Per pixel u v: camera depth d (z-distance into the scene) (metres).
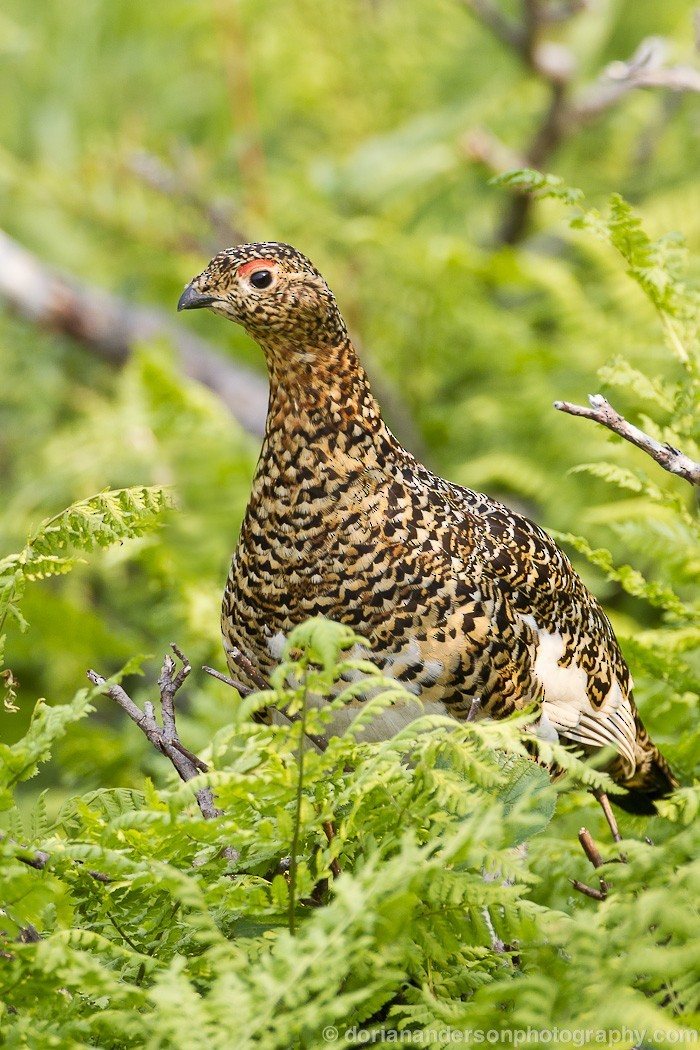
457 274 13.33
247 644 6.58
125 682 11.16
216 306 6.52
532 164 15.13
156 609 10.45
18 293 14.95
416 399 14.01
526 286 13.80
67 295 15.14
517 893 4.16
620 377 7.23
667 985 4.16
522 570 6.72
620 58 15.70
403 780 4.62
